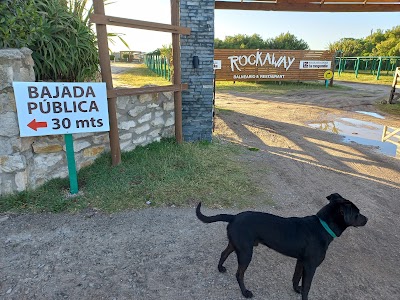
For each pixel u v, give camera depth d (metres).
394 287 3.20
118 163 5.36
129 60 43.38
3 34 4.24
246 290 2.91
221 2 9.86
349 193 5.55
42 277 2.98
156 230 3.88
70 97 4.22
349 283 3.21
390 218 4.72
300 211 4.73
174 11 5.99
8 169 4.14
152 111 6.46
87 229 3.80
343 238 4.06
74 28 5.14
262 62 22.66
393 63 37.97
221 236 3.85
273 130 10.22
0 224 3.78
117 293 2.83
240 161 6.66
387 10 10.42
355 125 11.58
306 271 2.75
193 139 7.61
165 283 3.00
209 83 7.26
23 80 4.07
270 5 10.17
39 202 4.20
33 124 4.02
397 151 8.02
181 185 5.03
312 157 7.54
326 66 23.66
